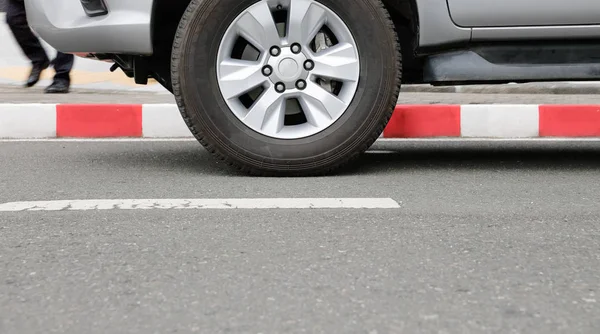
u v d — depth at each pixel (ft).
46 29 11.45
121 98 24.84
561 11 11.23
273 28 11.20
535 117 17.24
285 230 7.84
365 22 11.31
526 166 12.98
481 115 17.30
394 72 11.42
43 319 5.24
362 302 5.55
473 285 5.97
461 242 7.35
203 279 6.13
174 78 11.25
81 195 10.00
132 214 8.70
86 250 7.06
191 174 11.91
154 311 5.38
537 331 4.98
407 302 5.55
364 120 11.39
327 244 7.25
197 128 11.29
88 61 30.25
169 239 7.47
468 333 4.94
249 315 5.29
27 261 6.69
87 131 17.38
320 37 11.53
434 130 17.33
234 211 8.84
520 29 11.31
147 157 14.05
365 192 10.19
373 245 7.22
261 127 11.34
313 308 5.42
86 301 5.61
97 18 11.23
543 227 8.04
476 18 11.28
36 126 17.29
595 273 6.31
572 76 11.50
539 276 6.22
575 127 17.25
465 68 11.51
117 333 4.97
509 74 11.48
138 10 11.10
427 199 9.68
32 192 10.26
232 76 11.26
